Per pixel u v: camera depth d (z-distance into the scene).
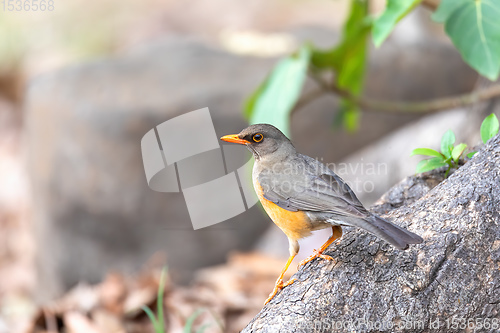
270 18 24.08
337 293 5.64
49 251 14.06
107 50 24.66
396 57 14.16
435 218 5.87
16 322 10.62
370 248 5.89
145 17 25.39
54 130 13.45
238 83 13.49
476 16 7.42
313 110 13.61
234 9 24.81
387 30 7.84
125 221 13.12
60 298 13.83
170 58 15.09
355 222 5.87
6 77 24.81
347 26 11.00
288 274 11.16
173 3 25.94
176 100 13.01
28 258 16.73
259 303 9.98
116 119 12.84
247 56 15.12
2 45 25.22
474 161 6.16
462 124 11.43
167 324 9.46
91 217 13.30
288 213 6.71
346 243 6.12
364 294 5.59
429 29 16.11
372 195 12.76
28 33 25.58
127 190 13.02
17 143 21.89
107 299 9.88
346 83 11.39
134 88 13.73
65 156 13.31
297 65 10.09
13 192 19.41
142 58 15.39
